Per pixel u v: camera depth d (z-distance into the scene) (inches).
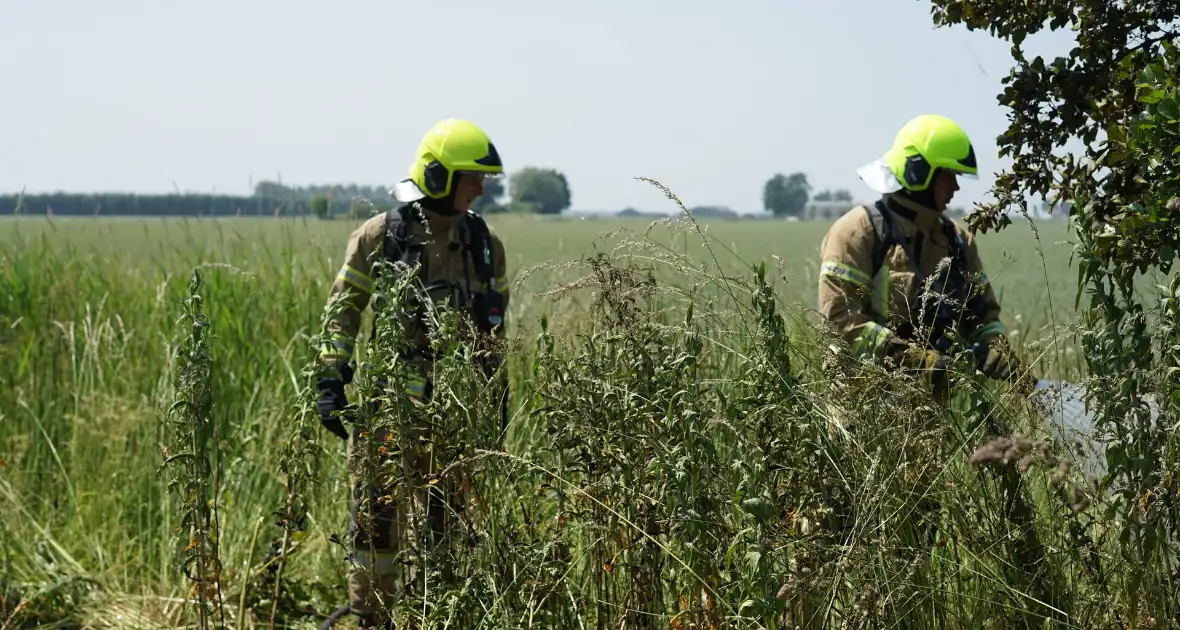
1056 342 153.1
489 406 149.7
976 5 150.8
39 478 252.7
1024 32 149.3
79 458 246.1
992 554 137.0
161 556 213.6
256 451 237.0
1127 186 136.3
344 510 213.9
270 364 282.0
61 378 290.0
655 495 134.6
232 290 313.9
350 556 163.8
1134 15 142.8
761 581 117.7
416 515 149.7
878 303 182.1
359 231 180.4
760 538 119.6
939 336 179.2
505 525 147.7
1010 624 136.2
